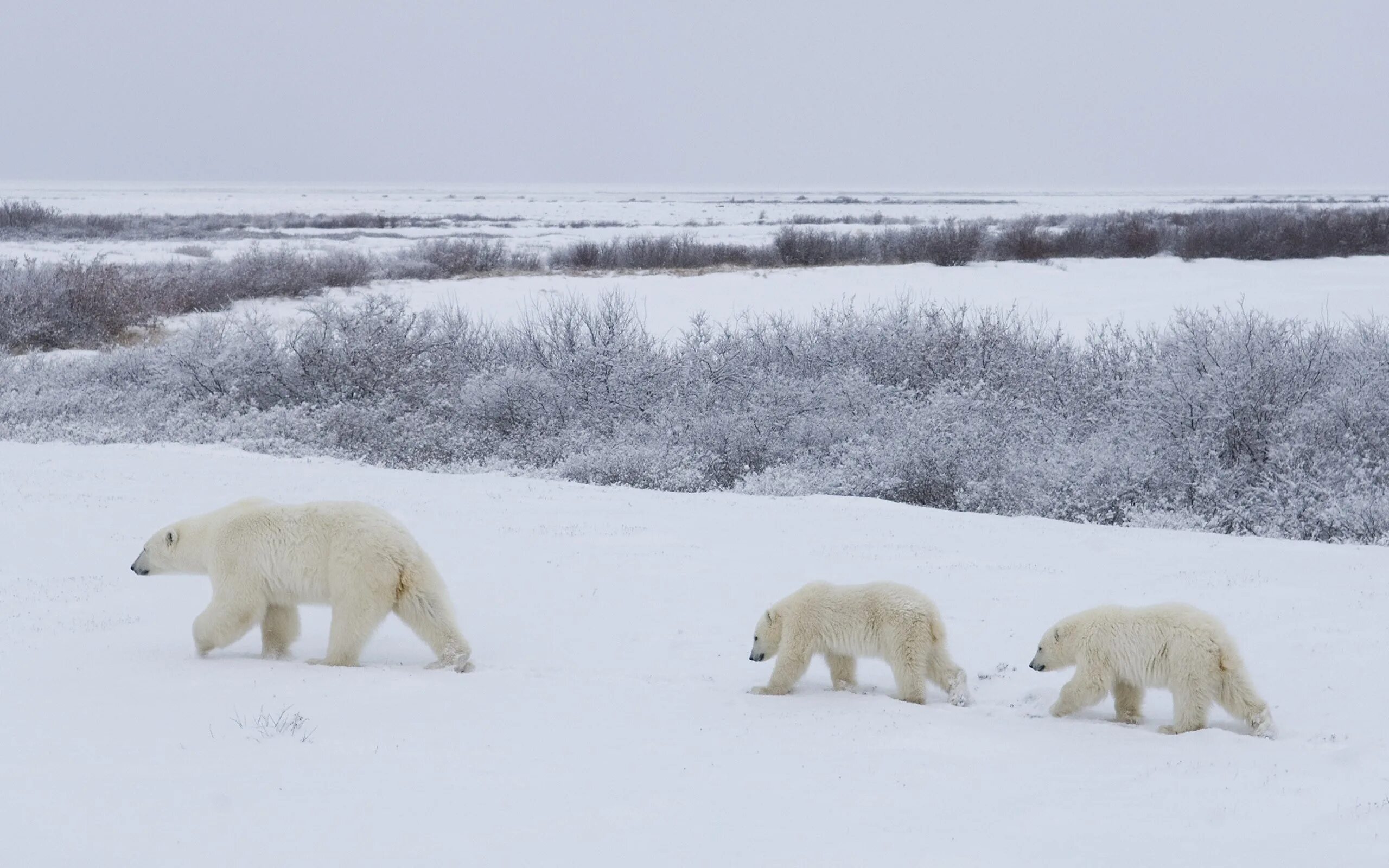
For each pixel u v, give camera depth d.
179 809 4.93
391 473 19.06
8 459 18.47
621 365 27.22
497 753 5.99
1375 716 7.18
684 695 7.57
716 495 18.33
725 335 29.69
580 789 5.44
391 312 29.55
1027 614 10.05
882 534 14.33
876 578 11.48
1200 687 6.89
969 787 5.62
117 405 26.39
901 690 7.67
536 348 28.88
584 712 6.94
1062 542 14.03
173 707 6.64
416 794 5.25
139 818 4.80
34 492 15.16
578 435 24.72
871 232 61.94
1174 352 23.53
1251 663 8.43
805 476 21.00
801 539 13.80
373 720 6.53
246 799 5.09
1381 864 4.52
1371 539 16.92
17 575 10.66
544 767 5.78
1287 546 14.14
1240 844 4.79
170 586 10.51
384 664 8.28
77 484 15.98
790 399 25.19
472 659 8.50
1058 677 8.32
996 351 27.67
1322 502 18.23
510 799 5.24
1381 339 23.20
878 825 5.02
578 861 4.51
